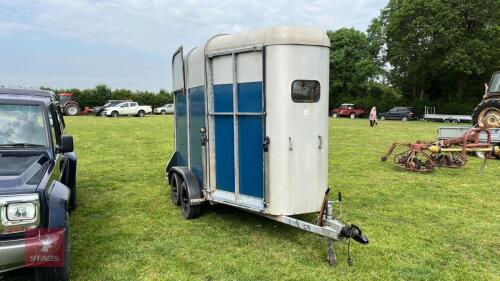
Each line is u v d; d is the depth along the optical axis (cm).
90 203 786
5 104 505
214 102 616
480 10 3991
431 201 793
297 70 526
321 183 561
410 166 1116
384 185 938
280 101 524
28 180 394
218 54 590
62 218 394
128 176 1069
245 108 562
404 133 2347
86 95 5622
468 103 4262
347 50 5694
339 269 480
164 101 6025
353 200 803
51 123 525
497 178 1013
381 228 630
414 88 4919
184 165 748
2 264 360
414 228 630
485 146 1122
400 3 4688
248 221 655
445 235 598
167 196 843
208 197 634
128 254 523
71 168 715
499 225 643
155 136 2152
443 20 4003
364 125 3203
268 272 471
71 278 452
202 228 625
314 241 565
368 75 5356
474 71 4100
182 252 530
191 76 676
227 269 479
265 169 539
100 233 604
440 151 1093
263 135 538
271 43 520
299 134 537
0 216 364
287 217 535
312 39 531
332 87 5716
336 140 1953
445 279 459
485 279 459
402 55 4378
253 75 545
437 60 4200
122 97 5812
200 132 648
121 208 748
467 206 754
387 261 504
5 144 480
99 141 1906
